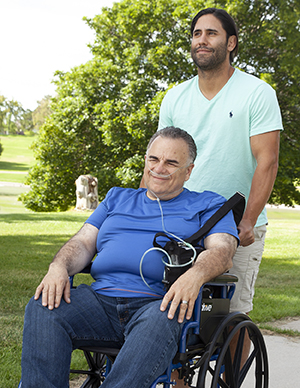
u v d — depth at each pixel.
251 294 2.74
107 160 22.31
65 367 1.75
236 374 2.12
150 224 2.08
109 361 2.09
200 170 2.59
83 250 2.12
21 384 1.69
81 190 19.31
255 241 2.68
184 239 2.04
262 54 17.77
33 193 23.83
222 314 2.04
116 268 2.02
